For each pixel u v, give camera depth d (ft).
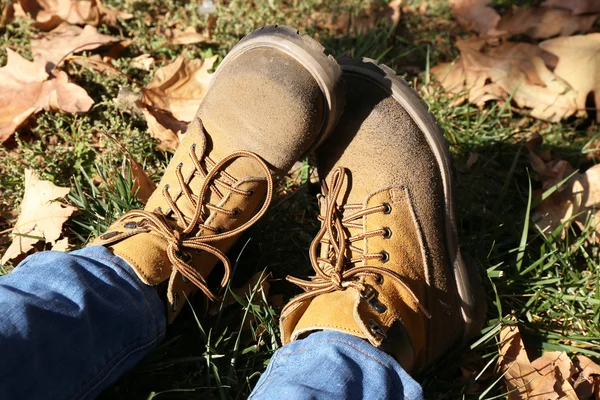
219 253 1.96
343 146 2.14
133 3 3.05
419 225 2.04
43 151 2.51
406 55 3.09
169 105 2.60
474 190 2.50
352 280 1.90
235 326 2.11
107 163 2.49
